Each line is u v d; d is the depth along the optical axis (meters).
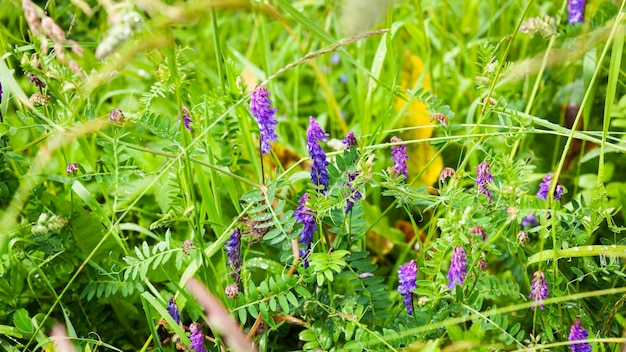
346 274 0.73
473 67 1.00
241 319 0.69
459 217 0.68
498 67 0.74
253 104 0.70
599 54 0.89
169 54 0.67
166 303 0.73
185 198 0.76
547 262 0.73
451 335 0.68
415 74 0.99
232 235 0.71
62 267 0.78
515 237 0.72
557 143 0.90
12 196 0.79
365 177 0.70
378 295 0.73
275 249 0.82
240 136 0.82
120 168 0.76
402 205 0.74
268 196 0.71
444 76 1.04
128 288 0.73
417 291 0.69
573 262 0.76
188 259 0.77
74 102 0.76
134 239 0.87
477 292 0.70
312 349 0.71
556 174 0.69
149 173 0.76
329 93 1.01
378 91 1.01
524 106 0.92
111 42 0.58
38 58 0.70
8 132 0.74
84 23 0.96
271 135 0.71
